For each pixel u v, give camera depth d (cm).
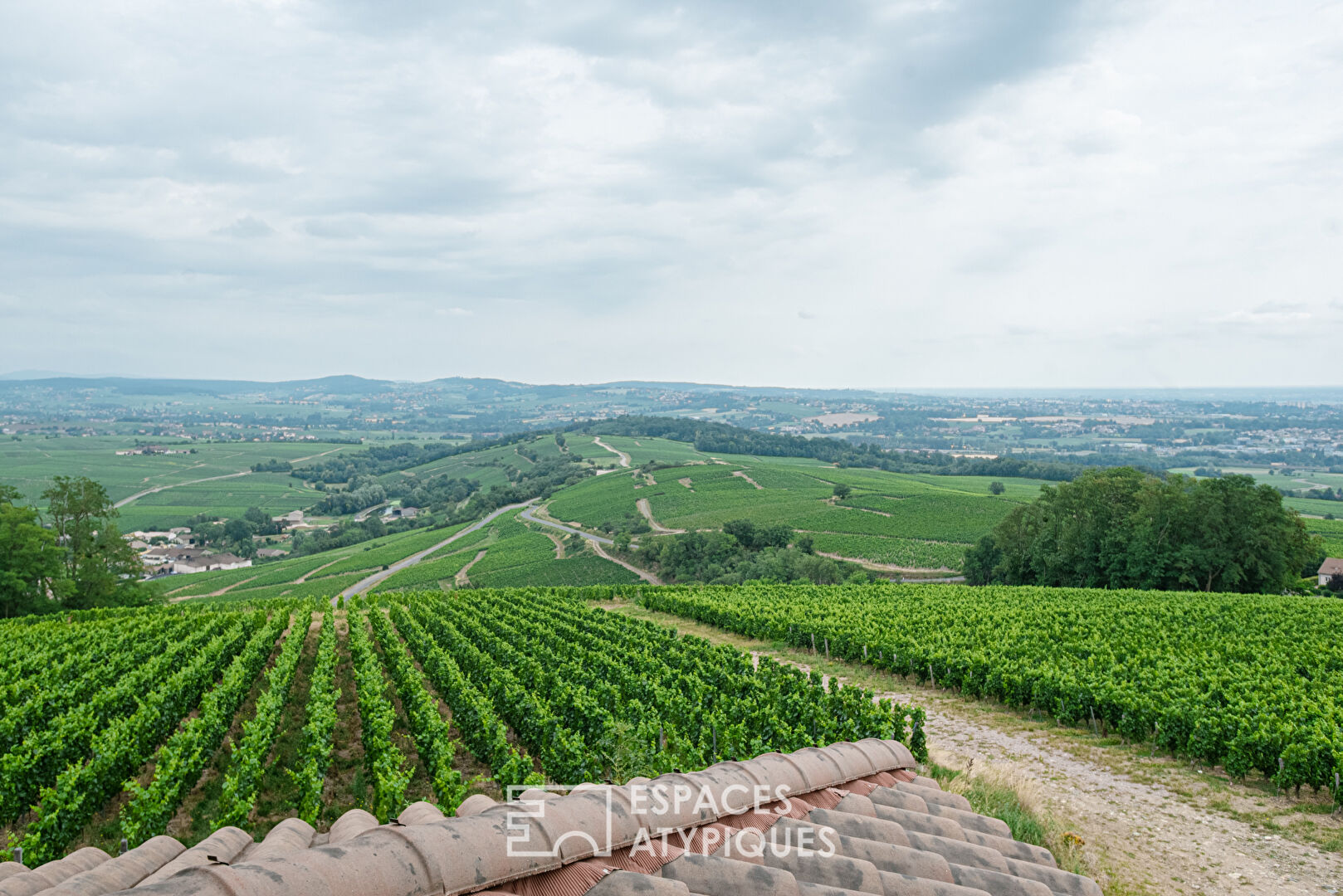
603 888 423
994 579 7881
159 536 16362
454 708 2331
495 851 432
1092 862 1322
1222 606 4678
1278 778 1744
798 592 6094
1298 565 6538
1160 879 1294
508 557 12369
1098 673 2673
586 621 4488
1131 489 6875
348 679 3045
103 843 1517
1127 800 1755
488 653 3453
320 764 1683
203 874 351
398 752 1700
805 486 16888
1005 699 2703
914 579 9412
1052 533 7138
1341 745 1688
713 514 14325
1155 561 6481
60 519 6638
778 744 1906
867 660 3381
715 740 1912
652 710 2258
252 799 1419
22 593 6016
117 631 4028
